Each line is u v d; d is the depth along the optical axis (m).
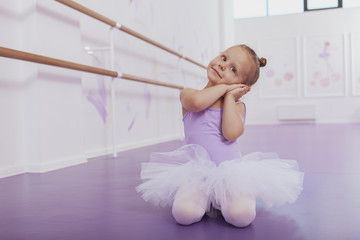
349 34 6.14
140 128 2.87
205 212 0.90
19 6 1.67
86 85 2.15
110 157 2.14
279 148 2.42
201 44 4.93
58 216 0.90
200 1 4.90
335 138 3.07
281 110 6.32
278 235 0.72
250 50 0.98
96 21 2.27
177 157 0.94
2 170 1.52
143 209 0.96
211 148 0.92
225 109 0.92
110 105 2.41
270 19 6.41
